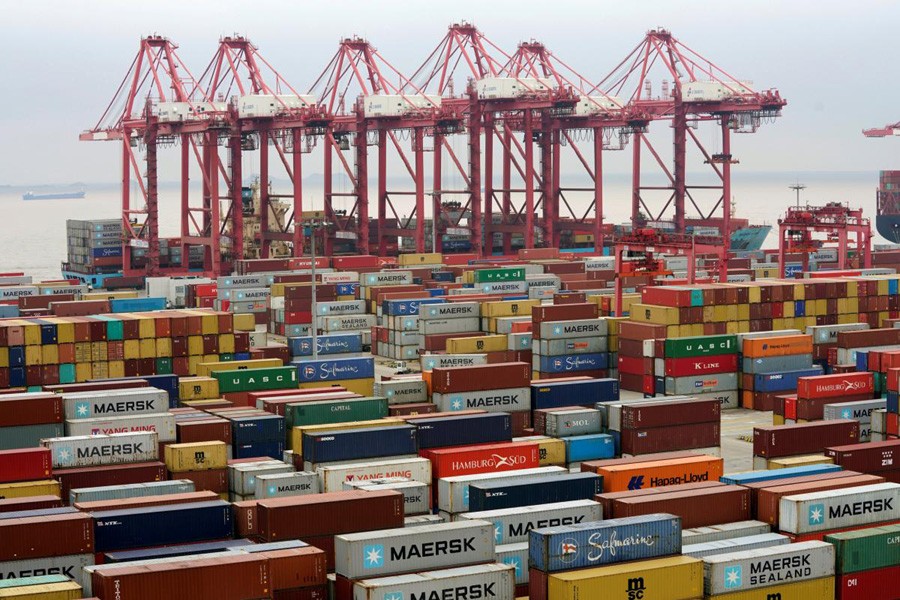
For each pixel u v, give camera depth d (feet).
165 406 201.05
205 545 138.21
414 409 215.10
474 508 153.58
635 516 141.08
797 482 155.33
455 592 126.93
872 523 149.69
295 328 390.42
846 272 402.52
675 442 198.18
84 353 278.67
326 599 130.82
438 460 174.81
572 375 297.74
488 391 218.38
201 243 534.37
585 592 125.70
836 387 235.81
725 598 131.23
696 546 139.13
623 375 290.76
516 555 140.15
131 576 119.55
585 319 299.38
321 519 141.79
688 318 303.27
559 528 130.00
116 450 173.17
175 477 173.17
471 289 397.19
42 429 191.42
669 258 475.72
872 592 138.51
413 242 646.74
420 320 340.18
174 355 288.10
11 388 270.26
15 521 133.69
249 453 191.31
